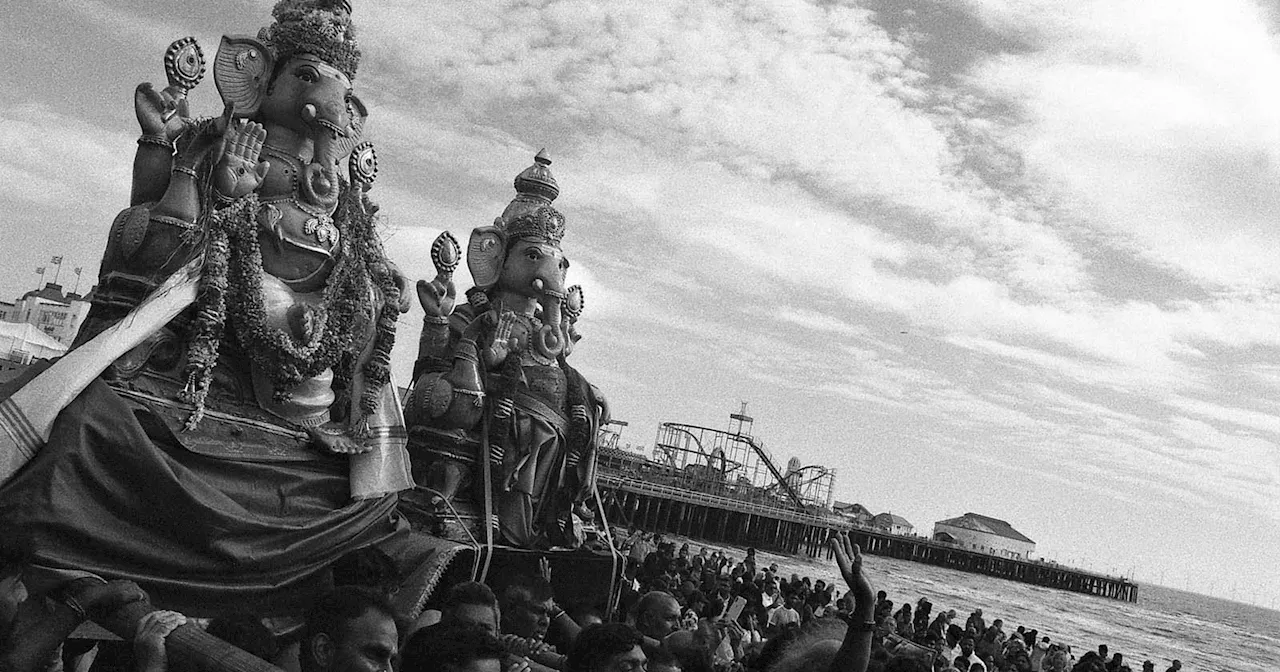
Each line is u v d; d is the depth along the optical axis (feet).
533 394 37.09
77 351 20.71
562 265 40.14
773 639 19.62
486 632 12.91
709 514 323.98
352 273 26.61
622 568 38.17
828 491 419.13
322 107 26.48
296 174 26.27
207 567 21.42
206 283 23.34
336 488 26.13
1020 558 554.87
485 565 32.58
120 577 19.79
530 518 36.22
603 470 259.39
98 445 20.12
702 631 20.83
